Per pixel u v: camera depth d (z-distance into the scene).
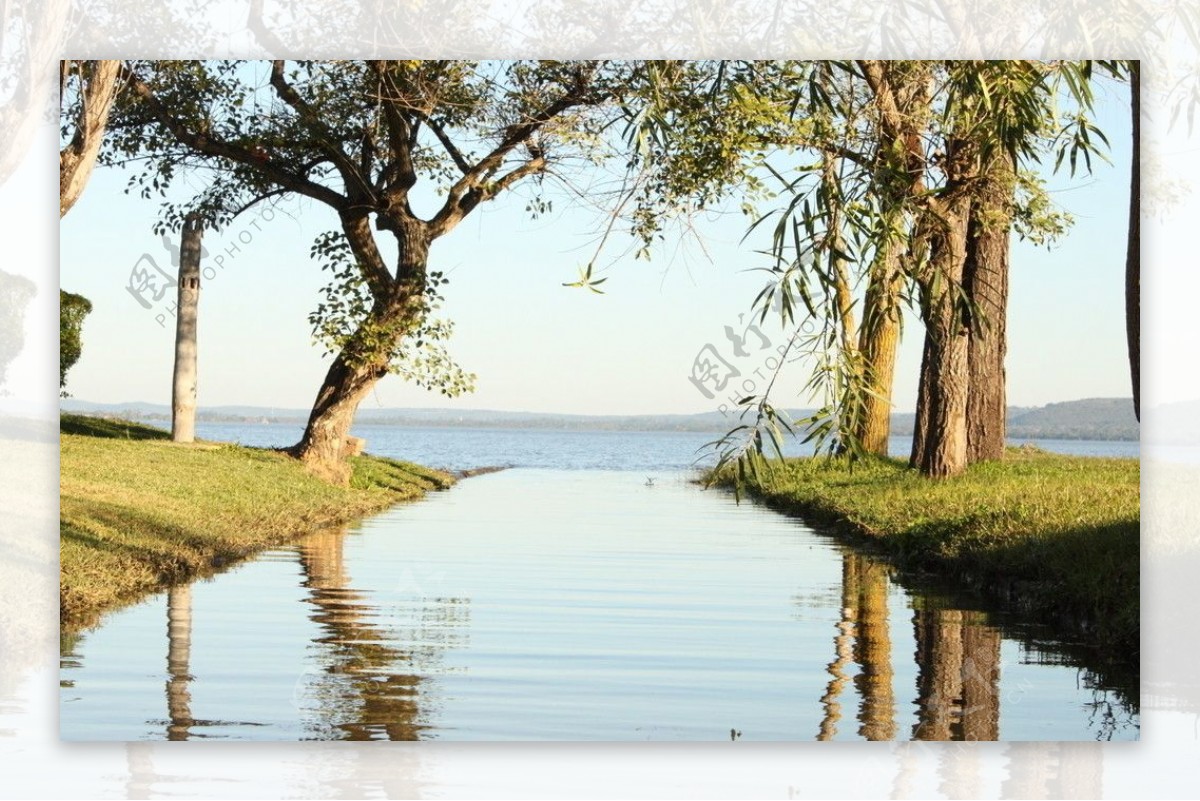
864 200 7.57
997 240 25.34
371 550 17.72
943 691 9.30
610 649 10.65
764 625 11.90
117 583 12.97
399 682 9.34
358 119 24.59
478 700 8.85
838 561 17.09
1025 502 17.23
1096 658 10.52
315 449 26.75
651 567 16.22
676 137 10.91
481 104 22.55
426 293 25.09
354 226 24.88
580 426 167.12
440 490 32.72
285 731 8.07
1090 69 7.81
